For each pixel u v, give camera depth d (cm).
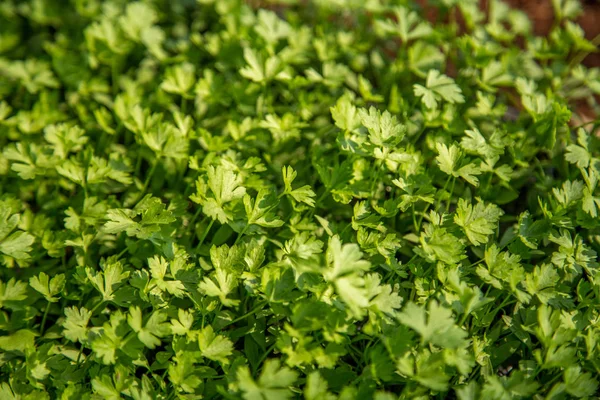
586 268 50
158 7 65
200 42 62
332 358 46
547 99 56
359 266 46
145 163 57
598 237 53
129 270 50
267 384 45
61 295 50
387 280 51
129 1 65
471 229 50
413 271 50
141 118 54
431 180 52
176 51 63
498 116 57
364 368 47
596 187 53
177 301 50
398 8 60
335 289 47
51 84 59
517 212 56
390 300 48
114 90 61
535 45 61
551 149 55
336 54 61
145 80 61
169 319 49
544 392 48
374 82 63
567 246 50
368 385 46
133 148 57
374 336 48
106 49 60
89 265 51
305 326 47
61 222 54
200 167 53
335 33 63
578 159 53
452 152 52
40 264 52
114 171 53
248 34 61
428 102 55
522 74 61
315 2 64
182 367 46
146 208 50
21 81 59
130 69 62
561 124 55
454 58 62
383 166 53
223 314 49
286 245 49
